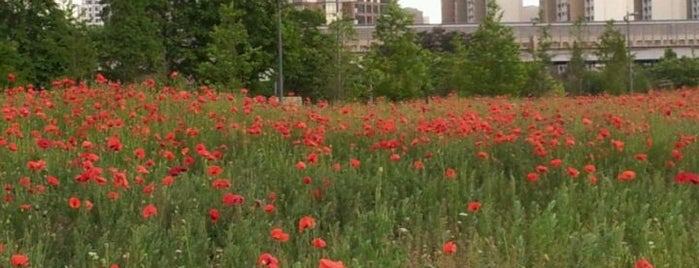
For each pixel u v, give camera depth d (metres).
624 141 9.05
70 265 4.68
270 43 34.94
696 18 101.69
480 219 5.65
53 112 10.95
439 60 37.09
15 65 26.88
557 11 101.94
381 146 8.20
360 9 89.50
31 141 7.98
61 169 6.84
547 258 4.75
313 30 37.31
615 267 4.79
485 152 8.08
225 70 29.25
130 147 8.17
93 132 9.12
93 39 29.81
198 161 7.83
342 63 34.09
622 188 6.75
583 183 6.95
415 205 6.19
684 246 5.08
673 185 6.82
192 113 10.93
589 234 5.05
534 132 9.27
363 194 6.55
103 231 5.22
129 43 29.12
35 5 29.78
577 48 43.47
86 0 47.75
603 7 97.69
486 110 14.95
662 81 51.97
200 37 34.44
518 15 103.38
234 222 5.50
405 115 13.54
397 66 31.39
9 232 5.05
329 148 8.23
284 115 11.98
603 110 14.80
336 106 15.83
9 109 9.99
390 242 5.04
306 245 5.05
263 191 6.44
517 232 5.29
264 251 4.98
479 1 102.56
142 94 11.80
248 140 8.85
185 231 4.99
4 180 6.39
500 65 32.50
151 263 4.68
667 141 9.12
